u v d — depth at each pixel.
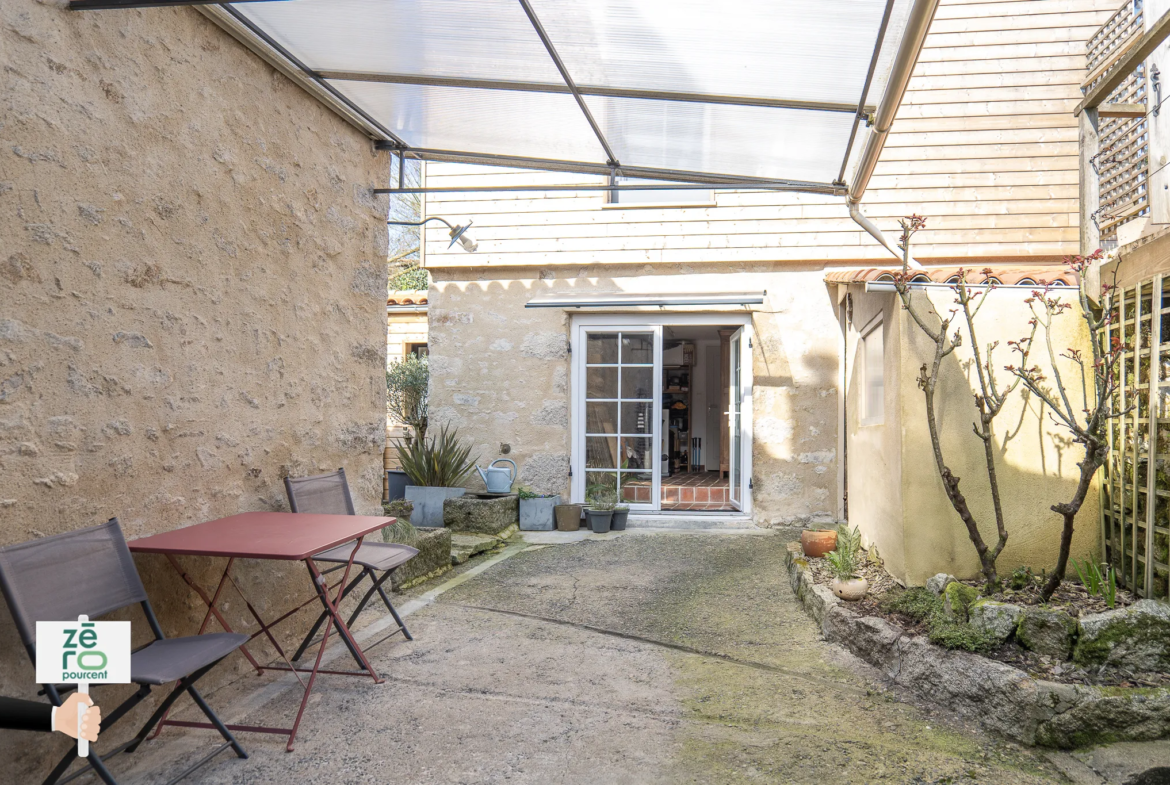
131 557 2.73
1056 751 2.93
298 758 2.81
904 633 3.65
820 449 7.65
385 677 3.64
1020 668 3.21
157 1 2.65
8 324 2.47
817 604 4.45
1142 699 2.97
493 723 3.14
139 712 2.98
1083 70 7.39
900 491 4.25
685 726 3.13
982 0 7.52
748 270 7.80
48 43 2.61
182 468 3.22
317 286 4.19
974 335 4.02
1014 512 4.19
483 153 5.15
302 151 4.05
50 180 2.62
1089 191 4.46
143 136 3.01
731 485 8.29
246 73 3.62
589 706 3.32
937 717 3.23
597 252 7.99
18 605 2.25
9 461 2.47
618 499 8.09
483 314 8.24
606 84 4.02
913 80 7.55
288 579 3.97
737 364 8.23
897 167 7.55
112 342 2.87
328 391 4.29
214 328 3.40
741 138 4.65
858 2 3.05
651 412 8.09
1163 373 3.80
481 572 5.88
